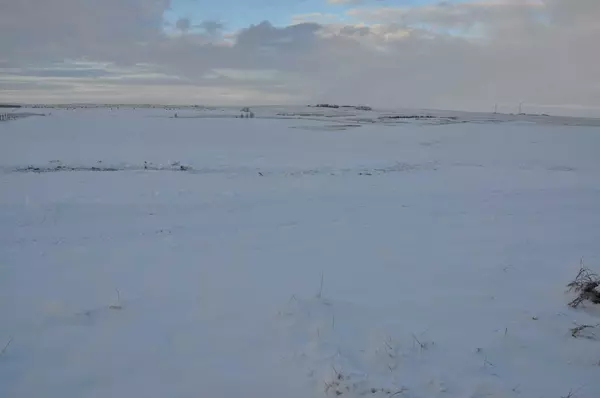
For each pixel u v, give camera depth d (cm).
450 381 403
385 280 652
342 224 1020
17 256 748
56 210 1062
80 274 664
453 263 737
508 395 386
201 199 1241
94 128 3531
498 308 558
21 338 472
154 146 2523
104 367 423
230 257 758
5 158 1938
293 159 2189
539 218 1104
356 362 429
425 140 3306
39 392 385
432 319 523
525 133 4138
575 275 679
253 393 387
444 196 1387
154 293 592
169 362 433
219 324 507
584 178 1858
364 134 3644
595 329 502
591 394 388
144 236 889
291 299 562
